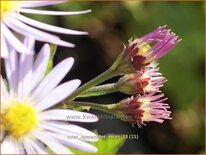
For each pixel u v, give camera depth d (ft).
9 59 0.42
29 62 0.43
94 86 0.49
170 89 1.04
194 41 1.05
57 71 0.44
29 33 0.41
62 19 1.02
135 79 0.48
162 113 0.48
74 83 0.44
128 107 0.48
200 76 1.05
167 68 1.03
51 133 0.43
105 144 0.58
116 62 0.48
